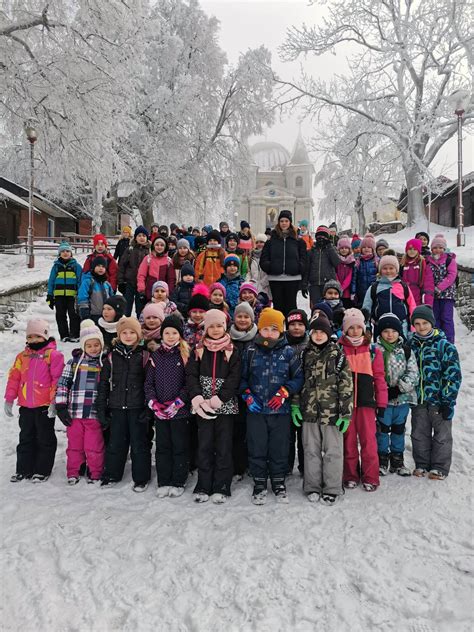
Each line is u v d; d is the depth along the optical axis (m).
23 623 2.58
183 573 2.93
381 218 46.66
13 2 14.22
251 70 29.25
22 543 3.24
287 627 2.50
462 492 3.78
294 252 6.67
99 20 14.91
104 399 4.11
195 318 4.87
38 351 4.32
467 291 8.93
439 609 2.56
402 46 21.23
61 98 15.04
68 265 8.42
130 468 4.48
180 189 28.89
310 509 3.61
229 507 3.69
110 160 17.53
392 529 3.31
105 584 2.86
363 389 3.94
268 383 3.91
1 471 4.39
